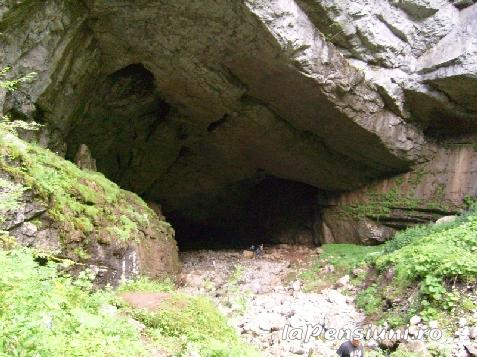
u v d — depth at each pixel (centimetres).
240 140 1478
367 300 868
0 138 518
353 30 1115
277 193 1997
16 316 251
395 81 1223
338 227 1661
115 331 378
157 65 1085
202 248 2034
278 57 1012
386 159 1417
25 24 782
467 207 1273
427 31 1185
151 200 1769
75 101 998
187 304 595
